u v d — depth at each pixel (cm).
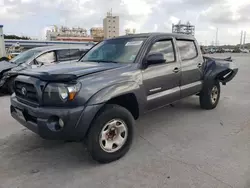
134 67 325
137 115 336
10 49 3441
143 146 343
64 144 354
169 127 423
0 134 396
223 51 8188
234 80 1044
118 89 288
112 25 10644
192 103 589
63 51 787
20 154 322
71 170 279
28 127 286
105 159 289
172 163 291
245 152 317
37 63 726
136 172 272
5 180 259
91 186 246
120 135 304
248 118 469
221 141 357
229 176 259
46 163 297
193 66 448
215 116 485
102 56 388
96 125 274
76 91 255
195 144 347
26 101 290
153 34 385
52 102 259
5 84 708
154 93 356
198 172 268
